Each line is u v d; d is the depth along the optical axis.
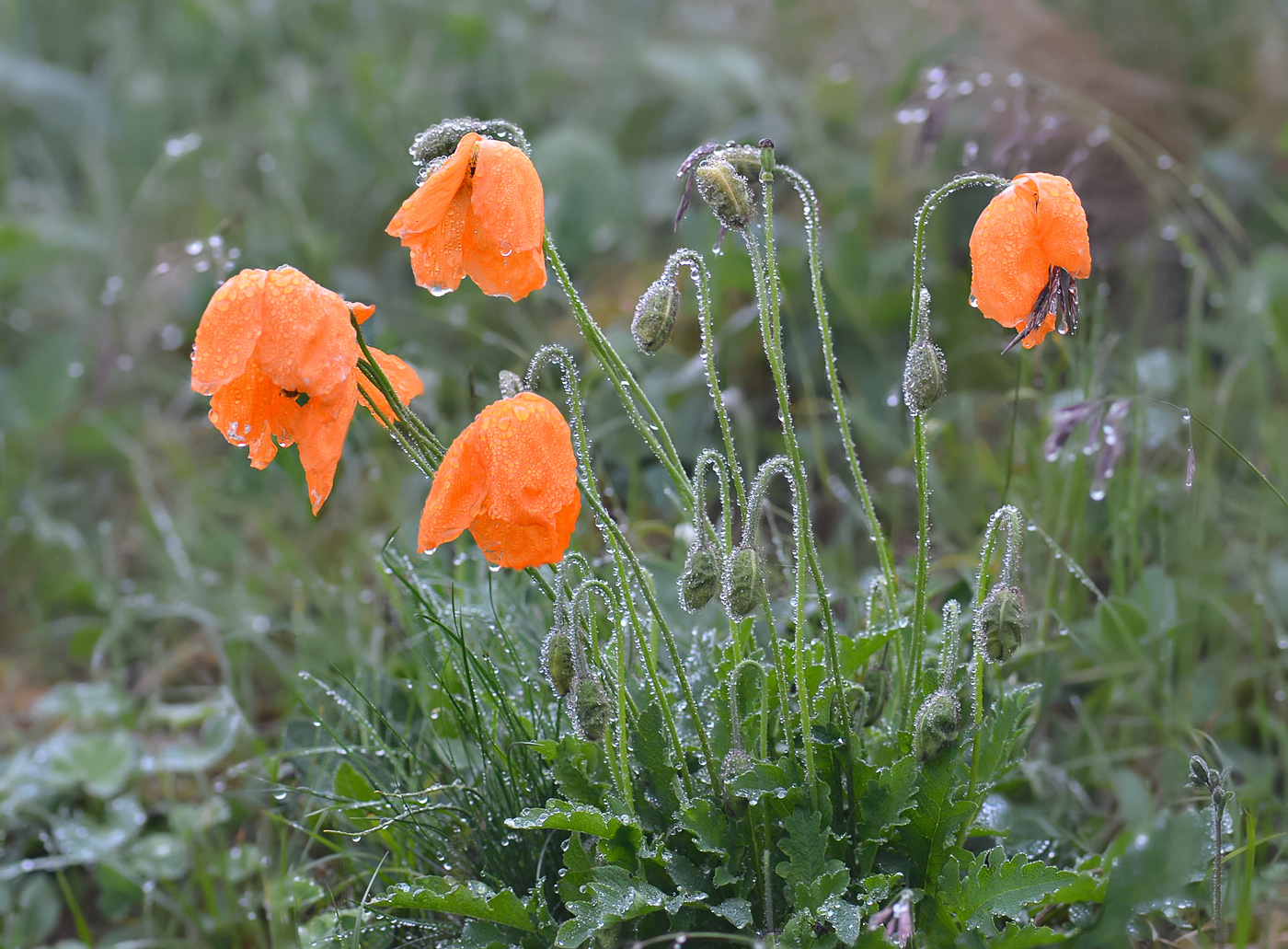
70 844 2.93
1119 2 5.17
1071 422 2.71
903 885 2.12
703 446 3.83
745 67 5.28
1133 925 2.21
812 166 4.94
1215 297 4.11
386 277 5.10
